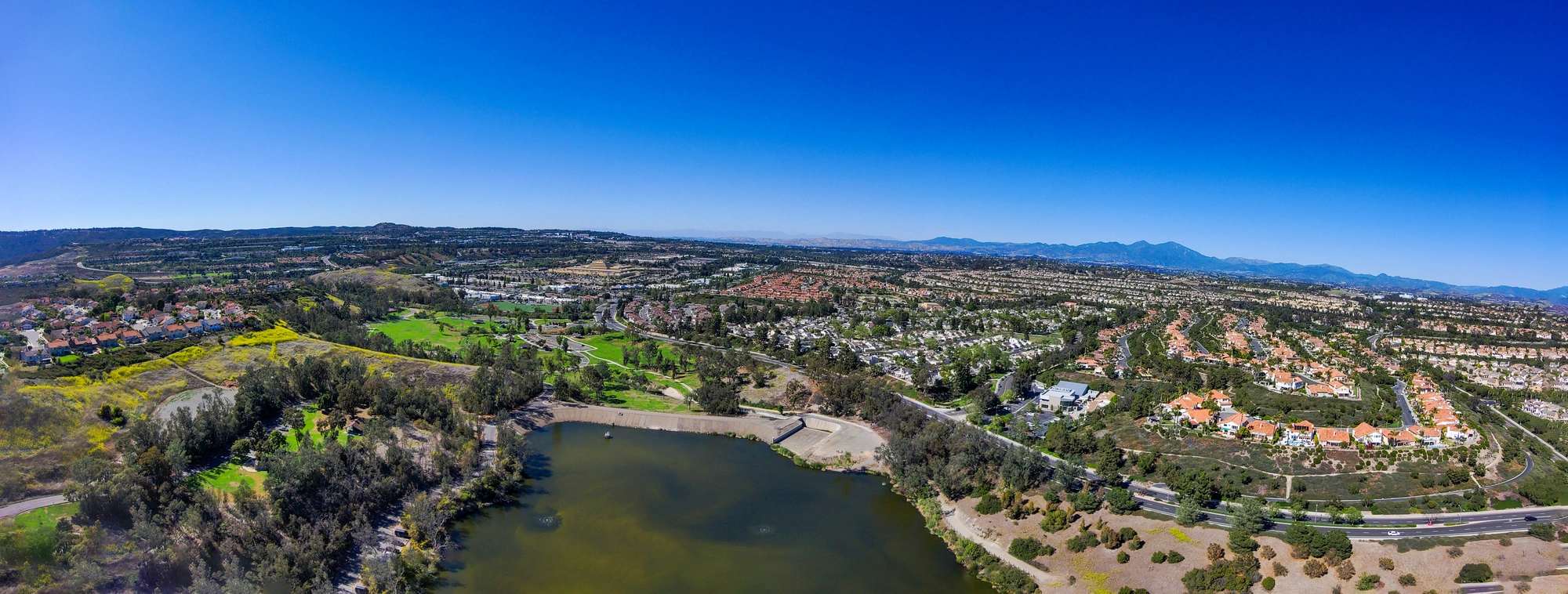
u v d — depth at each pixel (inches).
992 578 5226.4
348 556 5118.1
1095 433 7854.3
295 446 6668.3
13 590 3895.2
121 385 7495.1
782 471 7372.1
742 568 5334.6
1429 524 5324.8
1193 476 6023.6
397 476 6063.0
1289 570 4793.3
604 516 6141.7
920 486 6584.6
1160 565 5012.3
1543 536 4827.8
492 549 5497.1
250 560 4702.3
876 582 5206.7
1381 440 6850.4
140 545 4456.2
